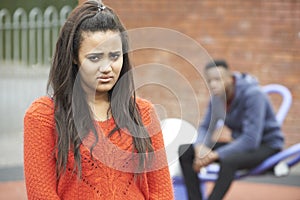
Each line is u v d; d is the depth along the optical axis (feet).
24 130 21.66
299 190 58.95
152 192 22.49
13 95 93.56
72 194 21.45
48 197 21.27
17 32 88.07
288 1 73.61
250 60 74.69
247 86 47.06
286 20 73.87
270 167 46.01
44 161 21.39
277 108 72.59
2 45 92.58
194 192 44.29
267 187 59.93
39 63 87.76
